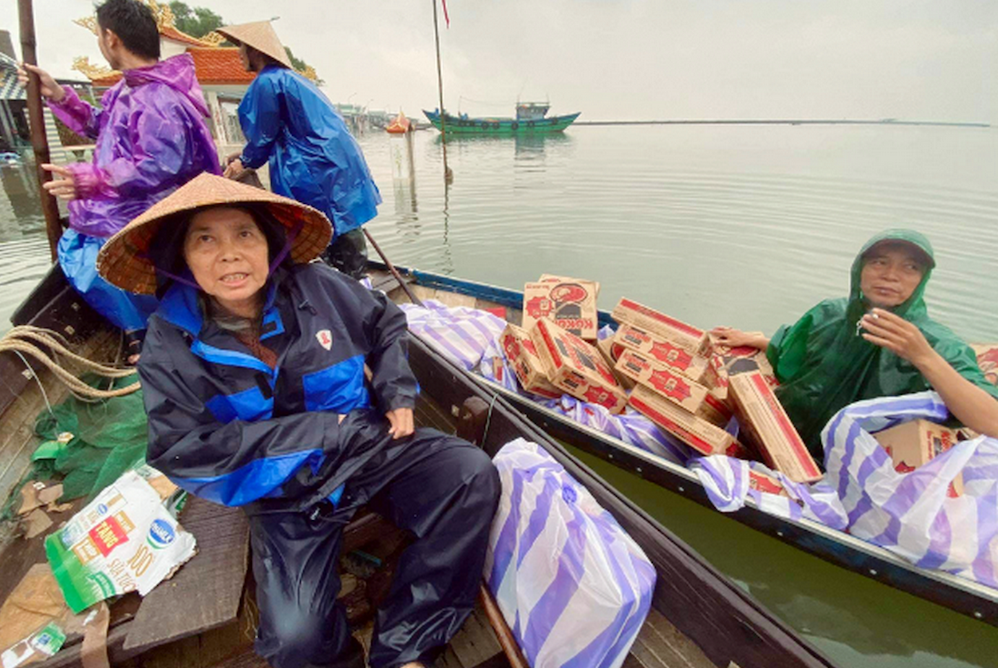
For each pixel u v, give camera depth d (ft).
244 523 5.60
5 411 6.62
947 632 6.38
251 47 10.55
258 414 4.71
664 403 8.32
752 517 7.11
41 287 8.39
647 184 46.78
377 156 76.79
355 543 5.81
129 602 4.91
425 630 4.71
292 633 4.23
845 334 7.72
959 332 17.47
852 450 6.57
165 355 4.40
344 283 5.37
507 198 41.11
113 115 7.99
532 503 4.88
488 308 14.25
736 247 27.53
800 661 3.63
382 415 5.32
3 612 4.77
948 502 6.00
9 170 51.19
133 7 7.62
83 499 6.25
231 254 4.21
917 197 38.29
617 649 4.29
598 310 12.73
